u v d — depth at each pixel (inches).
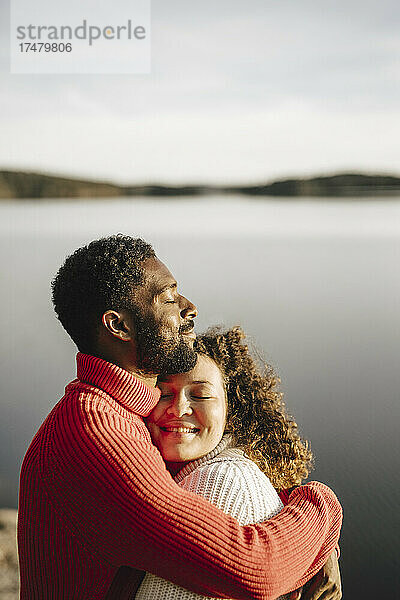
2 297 186.5
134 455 34.2
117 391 37.1
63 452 34.6
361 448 115.3
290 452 45.1
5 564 96.1
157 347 37.3
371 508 105.7
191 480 37.4
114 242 38.4
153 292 37.4
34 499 35.5
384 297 179.0
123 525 33.1
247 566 32.5
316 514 37.4
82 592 35.5
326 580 39.0
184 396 40.5
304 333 155.6
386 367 140.6
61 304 38.5
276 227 233.5
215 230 237.3
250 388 44.2
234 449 41.8
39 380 148.9
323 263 204.8
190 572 32.7
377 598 92.4
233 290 182.9
